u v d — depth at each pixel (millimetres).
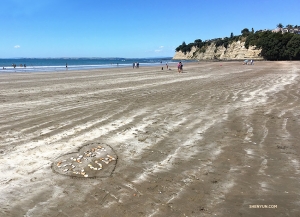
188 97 11250
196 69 39188
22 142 5445
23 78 24375
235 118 7293
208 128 6410
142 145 5293
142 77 24516
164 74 28562
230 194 3340
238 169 4082
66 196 3361
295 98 10180
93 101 10461
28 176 3936
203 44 186500
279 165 4168
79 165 4309
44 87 16172
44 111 8500
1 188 3576
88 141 5516
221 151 4875
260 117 7320
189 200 3225
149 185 3641
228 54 141500
